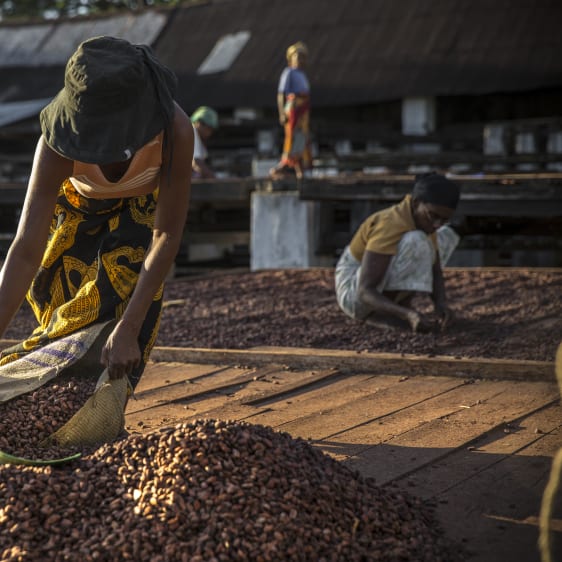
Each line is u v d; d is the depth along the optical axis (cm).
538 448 327
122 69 261
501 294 701
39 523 238
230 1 2269
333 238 922
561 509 269
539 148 1527
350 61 1912
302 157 1021
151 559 218
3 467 263
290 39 2055
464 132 1758
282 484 243
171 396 409
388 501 255
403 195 854
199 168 1025
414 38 1914
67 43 2352
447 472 301
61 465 265
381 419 367
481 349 493
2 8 3438
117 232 320
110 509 241
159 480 241
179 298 717
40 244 282
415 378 447
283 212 934
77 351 315
